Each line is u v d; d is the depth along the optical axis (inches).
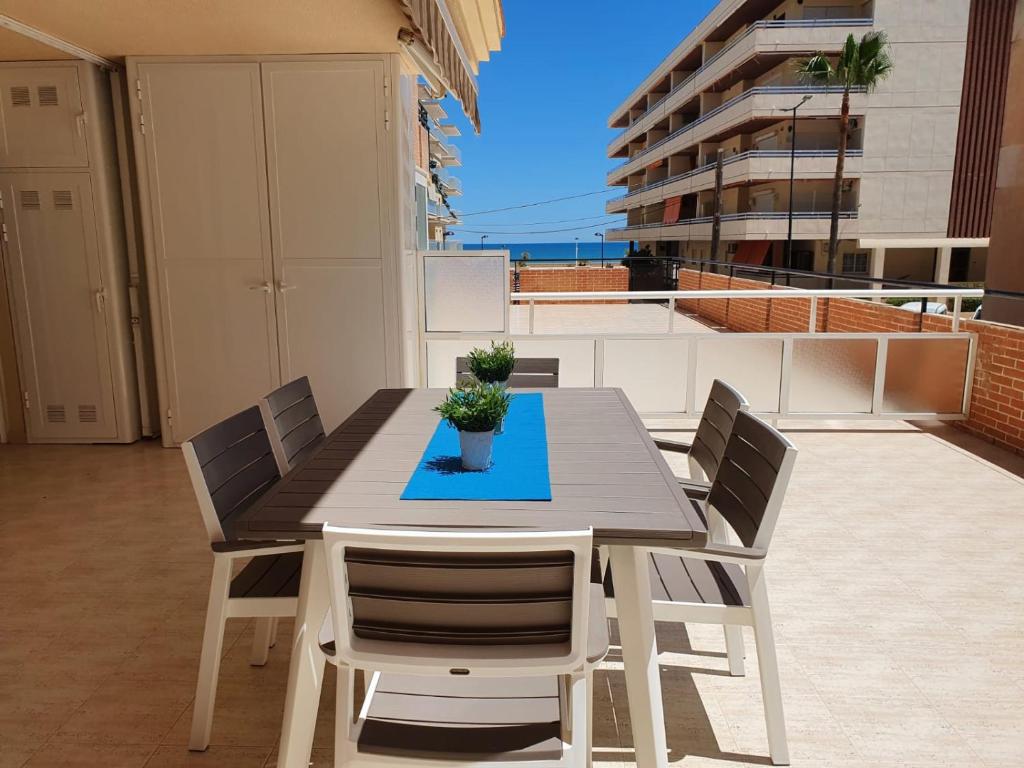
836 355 195.3
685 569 75.2
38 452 179.3
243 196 172.9
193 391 181.3
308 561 61.7
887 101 1020.5
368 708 52.8
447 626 47.1
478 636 47.2
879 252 1073.5
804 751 71.7
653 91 1608.0
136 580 110.3
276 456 89.7
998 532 127.4
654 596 69.0
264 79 167.0
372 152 169.6
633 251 1768.0
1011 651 89.7
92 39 153.0
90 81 167.0
